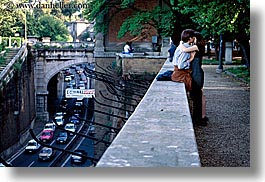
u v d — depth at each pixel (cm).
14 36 6888
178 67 1174
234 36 2791
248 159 889
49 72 5853
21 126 4753
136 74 2914
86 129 2961
